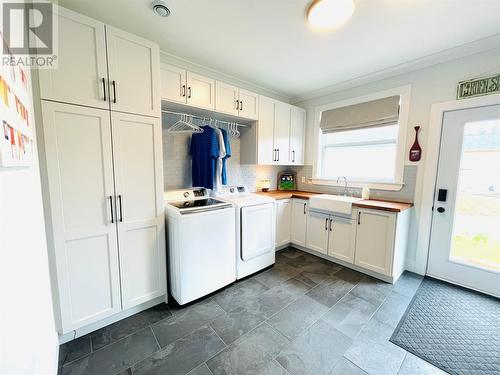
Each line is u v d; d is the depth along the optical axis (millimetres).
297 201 3205
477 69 2053
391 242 2279
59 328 1475
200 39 2012
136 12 1661
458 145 2211
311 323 1758
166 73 2043
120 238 1690
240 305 1991
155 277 1914
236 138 3166
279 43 2061
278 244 3141
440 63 2258
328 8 1544
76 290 1528
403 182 2586
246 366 1375
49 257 1412
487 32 1857
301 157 3588
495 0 1479
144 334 1633
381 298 2092
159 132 1811
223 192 2770
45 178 1361
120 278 1720
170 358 1430
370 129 2943
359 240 2541
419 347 1521
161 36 1969
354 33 1894
